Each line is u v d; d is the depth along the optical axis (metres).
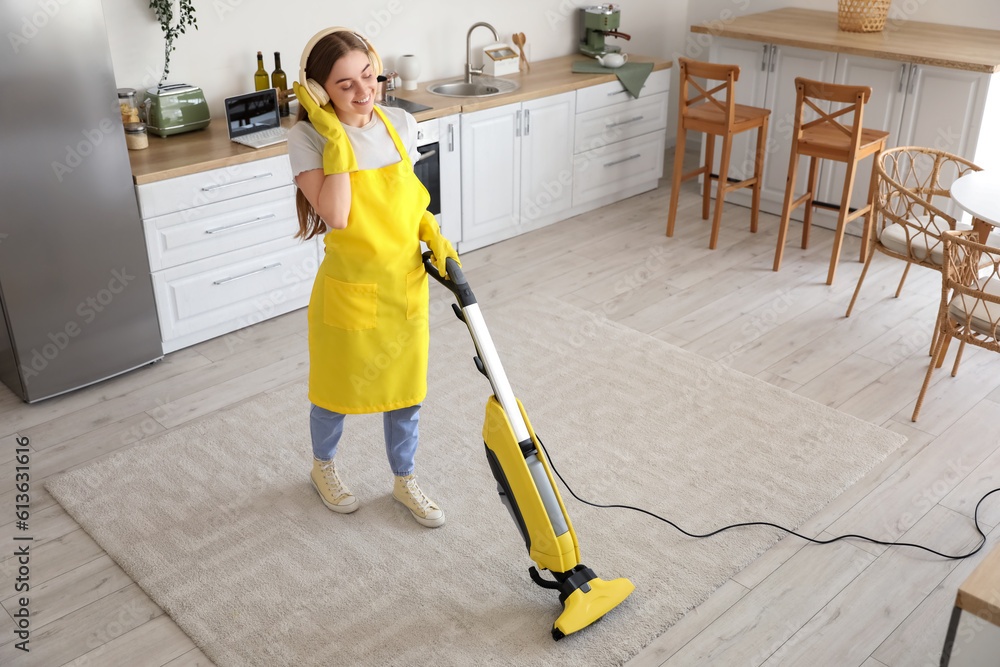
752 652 2.15
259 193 3.55
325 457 2.61
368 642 2.18
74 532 2.57
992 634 1.72
